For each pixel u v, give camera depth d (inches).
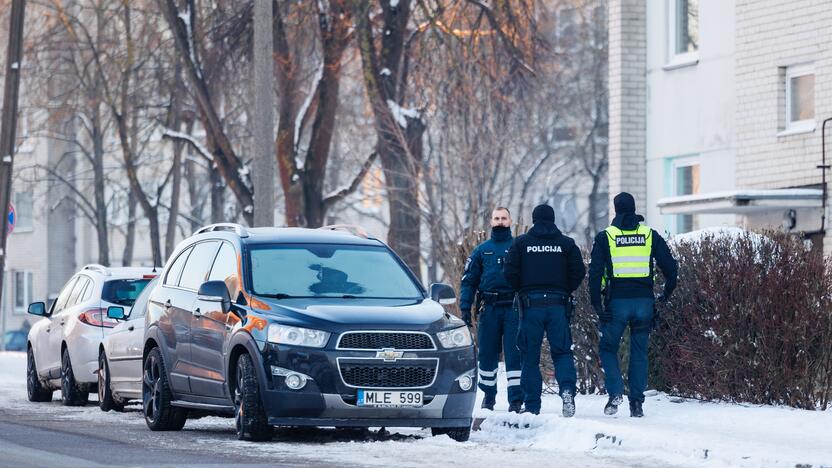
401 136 3521.2
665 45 3144.7
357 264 1530.5
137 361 1804.9
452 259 2365.9
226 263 1528.1
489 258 1659.7
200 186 6338.6
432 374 1385.3
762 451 1234.6
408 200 3602.4
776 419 1514.5
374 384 1370.6
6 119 3486.7
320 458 1246.9
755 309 1635.1
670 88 3120.1
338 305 1424.7
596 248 1593.3
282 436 1481.3
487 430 1523.1
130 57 4185.5
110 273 2116.1
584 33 5762.8
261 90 2306.8
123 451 1310.3
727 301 1647.4
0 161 3484.3
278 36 3565.5
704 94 3014.3
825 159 2625.5
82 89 4859.7
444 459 1245.7
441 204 3983.8
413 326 1391.5
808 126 2701.8
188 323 1537.9
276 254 1515.7
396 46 3533.5
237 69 3590.1
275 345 1371.8
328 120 3673.7
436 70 3708.2
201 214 6097.4
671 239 1774.1
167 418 1576.0
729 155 2940.5
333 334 1370.6
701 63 3021.7
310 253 1526.8
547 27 5447.8
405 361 1376.7
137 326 1820.9
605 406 1617.9
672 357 1729.8
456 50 3545.8
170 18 3617.1
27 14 4987.7
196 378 1509.6
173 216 5241.1
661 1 3157.0
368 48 3499.0
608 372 1600.6
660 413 1622.8
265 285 1472.7
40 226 7303.2
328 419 1366.9
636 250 1589.6
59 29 4768.7
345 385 1362.0
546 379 1931.6
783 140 2736.2
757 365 1638.8
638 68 3211.1
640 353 1594.5
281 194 6407.5
